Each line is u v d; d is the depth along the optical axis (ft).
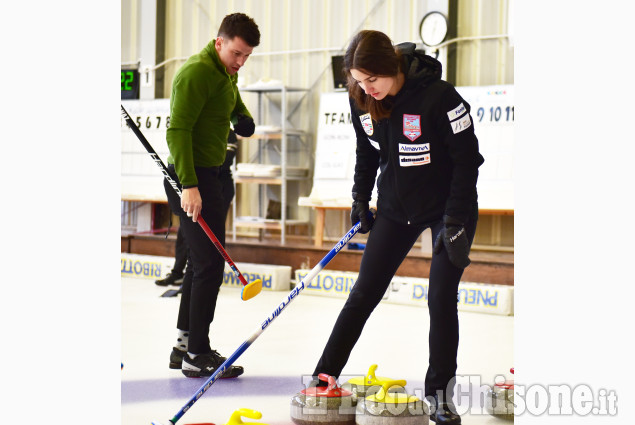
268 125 29.14
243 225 27.45
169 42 30.96
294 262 23.75
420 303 19.88
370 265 9.26
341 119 25.81
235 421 8.62
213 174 11.50
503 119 23.08
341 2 27.89
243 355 13.41
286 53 28.86
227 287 22.86
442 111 8.61
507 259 20.94
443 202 9.05
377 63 8.24
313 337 15.25
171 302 19.71
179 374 11.85
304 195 28.71
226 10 29.96
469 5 25.34
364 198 9.78
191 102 10.94
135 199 28.94
